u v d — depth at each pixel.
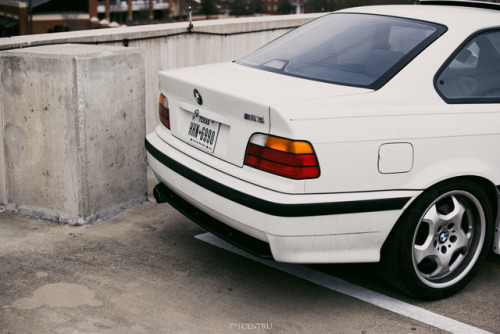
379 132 2.73
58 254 3.52
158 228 3.97
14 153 4.03
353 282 3.31
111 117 4.00
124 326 2.78
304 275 3.38
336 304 3.07
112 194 4.13
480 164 2.97
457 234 3.11
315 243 2.71
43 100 3.81
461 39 3.10
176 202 3.36
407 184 2.80
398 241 2.89
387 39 3.17
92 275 3.28
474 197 3.06
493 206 3.24
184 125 3.29
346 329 2.83
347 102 2.75
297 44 3.47
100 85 3.87
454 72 3.04
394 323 2.90
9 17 73.44
